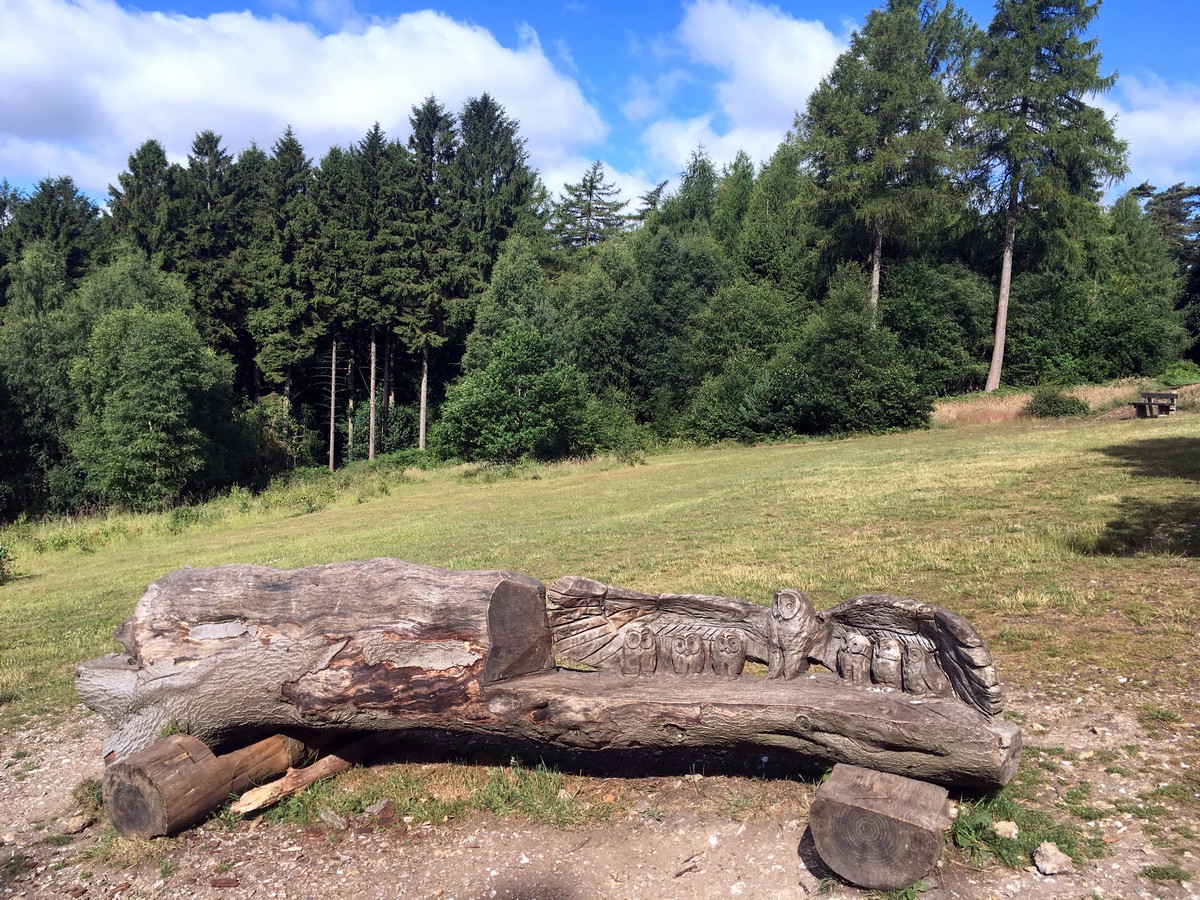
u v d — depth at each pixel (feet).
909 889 12.41
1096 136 119.75
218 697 17.24
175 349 113.29
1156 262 160.76
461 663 16.21
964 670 14.12
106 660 19.01
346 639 16.75
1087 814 14.11
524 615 17.22
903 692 14.92
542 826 15.64
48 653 32.22
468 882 14.02
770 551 37.83
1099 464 52.08
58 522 101.55
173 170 159.43
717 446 120.06
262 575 17.81
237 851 15.61
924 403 108.17
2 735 23.40
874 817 12.47
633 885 13.61
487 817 16.14
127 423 109.60
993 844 13.42
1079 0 119.03
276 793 17.19
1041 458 58.03
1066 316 135.44
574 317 152.15
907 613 15.12
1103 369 132.67
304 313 156.04
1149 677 19.26
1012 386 134.10
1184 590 24.99
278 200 163.12
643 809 15.87
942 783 13.71
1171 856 12.80
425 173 174.70
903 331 134.72
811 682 15.65
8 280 161.38
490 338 147.74
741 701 14.66
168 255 154.30
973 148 126.62
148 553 67.51
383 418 170.71
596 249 192.34
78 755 21.52
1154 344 130.21
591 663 17.95
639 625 17.78
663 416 140.46
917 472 58.75
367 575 17.20
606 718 15.29
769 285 152.87
